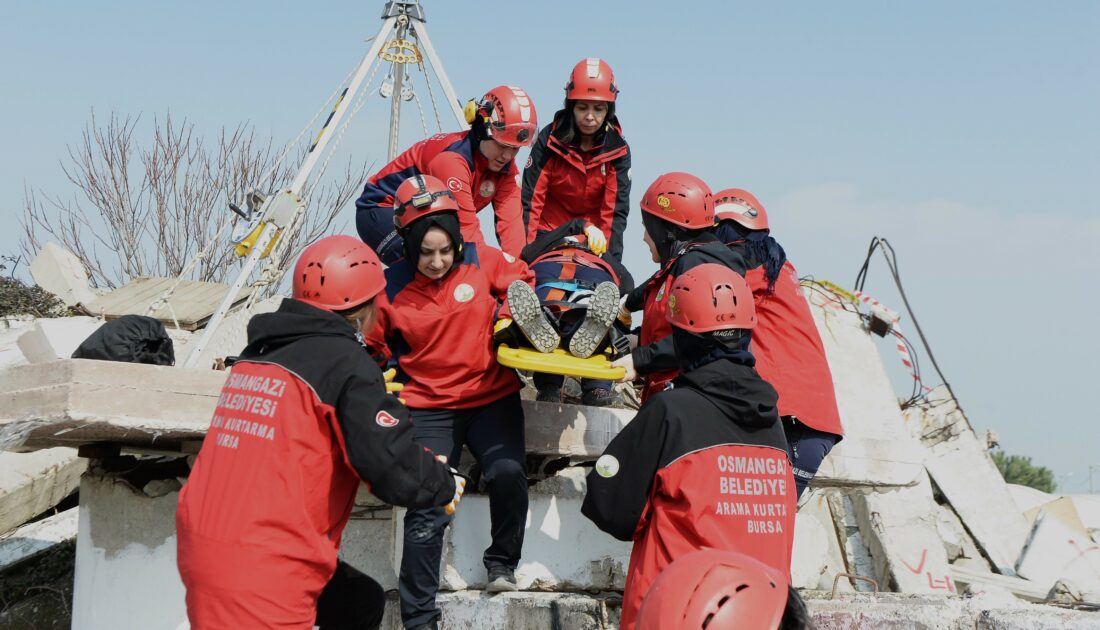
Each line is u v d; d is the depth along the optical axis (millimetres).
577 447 5715
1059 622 4207
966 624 4434
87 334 8219
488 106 5648
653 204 5016
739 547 3820
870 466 6695
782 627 2139
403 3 8117
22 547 8008
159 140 23531
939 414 9977
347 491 3834
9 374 4926
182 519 3701
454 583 5562
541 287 5395
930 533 8281
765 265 5164
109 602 5879
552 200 6734
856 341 9023
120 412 4844
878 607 4668
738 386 3969
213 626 3561
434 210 4715
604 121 6457
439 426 4996
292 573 3625
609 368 4789
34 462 8383
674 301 4141
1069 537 9125
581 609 4957
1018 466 20547
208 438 3805
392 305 4934
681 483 3838
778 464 3998
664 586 2170
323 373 3691
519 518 5188
